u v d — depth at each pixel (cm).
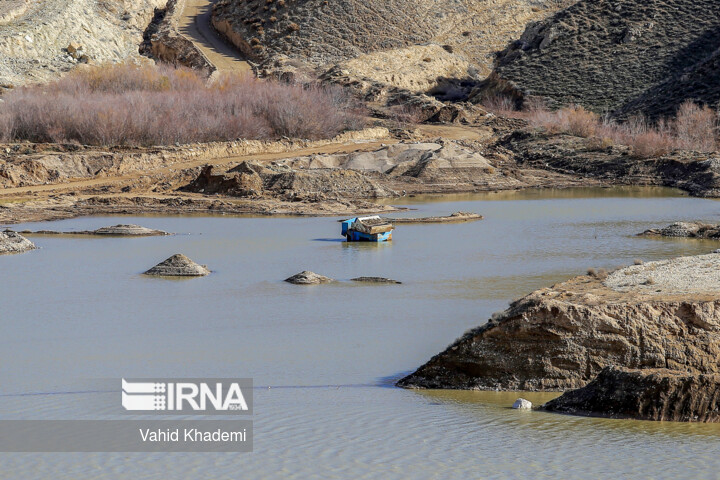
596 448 4853
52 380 6819
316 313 9625
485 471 4484
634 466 4553
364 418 5475
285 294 10819
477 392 6250
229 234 16762
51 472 4559
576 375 6181
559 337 6194
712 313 6153
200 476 4453
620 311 6175
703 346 6106
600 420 5444
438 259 13638
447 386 6406
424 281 11669
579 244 15125
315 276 11731
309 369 7106
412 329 8738
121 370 7150
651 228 17062
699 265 7688
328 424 5338
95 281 11819
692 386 5456
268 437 5078
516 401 5781
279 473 4478
